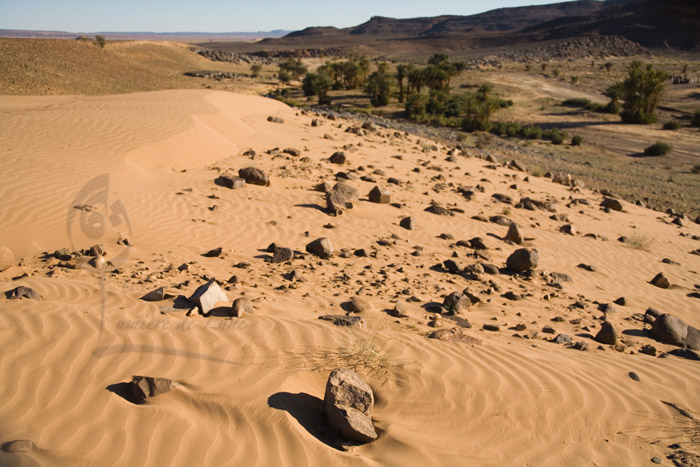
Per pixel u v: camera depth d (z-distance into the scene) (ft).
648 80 171.12
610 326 21.62
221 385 14.28
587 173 103.65
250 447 12.19
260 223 34.53
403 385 15.60
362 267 29.17
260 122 77.87
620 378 17.42
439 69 217.36
